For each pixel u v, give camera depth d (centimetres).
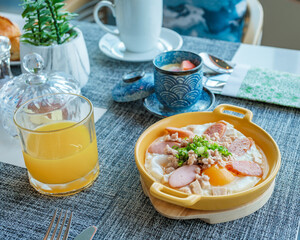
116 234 40
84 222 41
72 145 42
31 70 52
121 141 53
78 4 118
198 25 98
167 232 40
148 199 44
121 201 44
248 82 62
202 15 97
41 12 58
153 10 68
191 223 41
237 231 40
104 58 74
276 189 44
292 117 56
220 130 47
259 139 47
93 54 76
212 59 69
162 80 54
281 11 136
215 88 62
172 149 45
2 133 55
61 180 43
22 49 60
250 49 75
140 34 70
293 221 40
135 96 58
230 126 49
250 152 45
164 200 38
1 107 53
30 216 42
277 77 63
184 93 55
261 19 87
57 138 41
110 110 59
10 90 54
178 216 39
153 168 43
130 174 47
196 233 40
